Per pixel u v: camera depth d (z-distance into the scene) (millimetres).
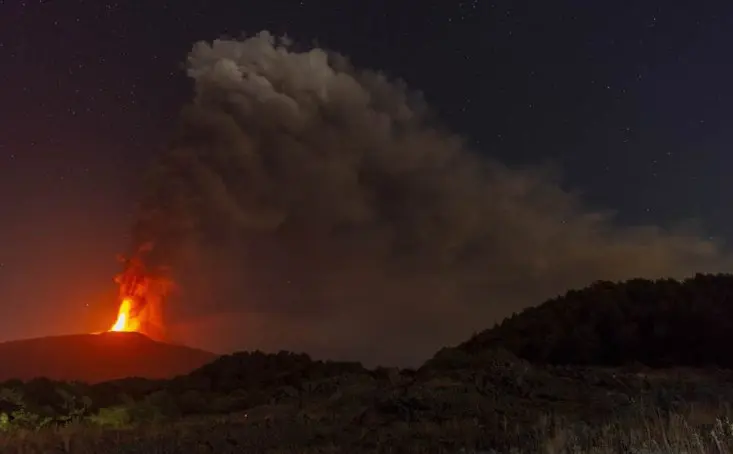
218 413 19844
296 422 15055
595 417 12773
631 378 18828
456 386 17859
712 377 19906
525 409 14906
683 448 7125
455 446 11125
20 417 17141
